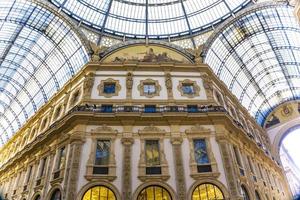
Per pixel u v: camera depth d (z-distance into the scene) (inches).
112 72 987.9
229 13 1173.7
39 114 1240.2
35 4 1081.4
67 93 1055.0
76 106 874.8
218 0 1169.4
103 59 1067.9
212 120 867.4
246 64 1470.2
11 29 1183.6
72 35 1152.2
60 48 1232.8
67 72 1257.4
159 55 1085.8
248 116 1387.8
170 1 1199.6
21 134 1393.9
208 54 1182.9
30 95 1518.2
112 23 1178.6
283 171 1471.5
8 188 1103.6
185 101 922.7
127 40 1163.3
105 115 845.2
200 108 901.8
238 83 1513.3
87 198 717.9
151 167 775.7
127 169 757.9
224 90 1139.3
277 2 1074.1
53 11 1073.5
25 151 1064.2
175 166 772.6
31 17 1143.0
